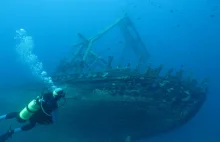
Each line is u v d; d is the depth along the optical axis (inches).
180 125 401.1
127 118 368.5
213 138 605.3
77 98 370.3
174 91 369.4
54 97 206.5
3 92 470.6
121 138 393.4
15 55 1267.2
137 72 377.4
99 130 392.2
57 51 1457.9
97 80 369.7
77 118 383.6
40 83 425.1
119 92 359.6
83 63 444.5
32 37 1996.8
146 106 361.1
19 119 217.6
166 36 2223.2
